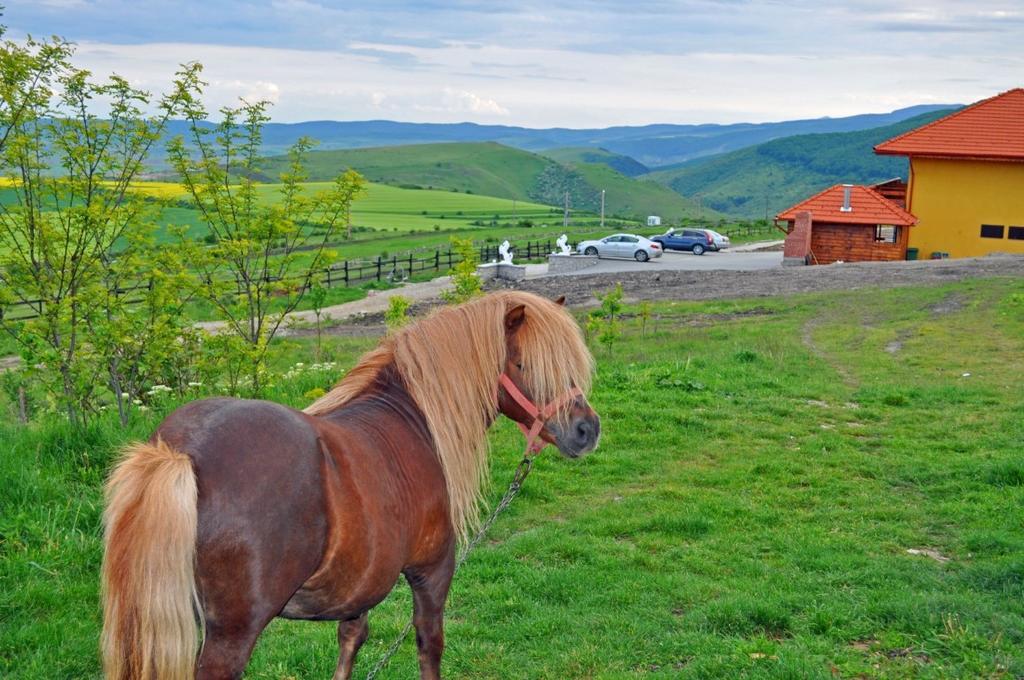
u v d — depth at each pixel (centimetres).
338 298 3709
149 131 998
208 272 1106
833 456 1066
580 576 692
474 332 439
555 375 443
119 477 312
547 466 1008
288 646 567
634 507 876
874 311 2612
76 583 617
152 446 317
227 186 1127
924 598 621
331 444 358
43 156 945
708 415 1242
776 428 1195
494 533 805
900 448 1105
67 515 700
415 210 15500
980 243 4297
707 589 668
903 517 856
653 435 1134
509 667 544
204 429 325
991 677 512
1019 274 3256
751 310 2808
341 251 6919
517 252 6159
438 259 5409
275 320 1400
